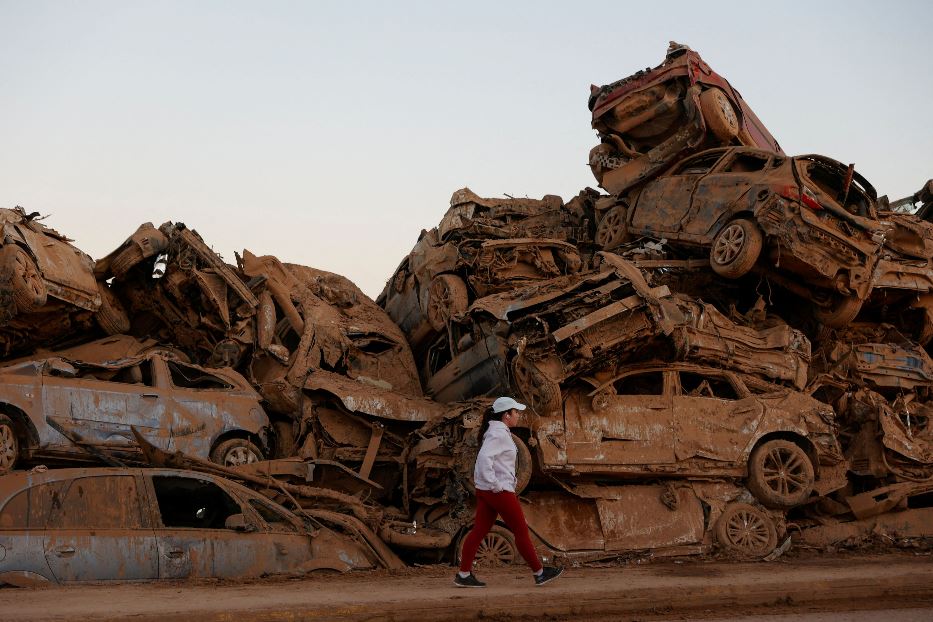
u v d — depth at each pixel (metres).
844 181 19.58
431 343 23.67
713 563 15.60
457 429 16.67
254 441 18.02
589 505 16.47
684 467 16.58
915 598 11.39
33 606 8.91
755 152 20.52
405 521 16.91
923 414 19.95
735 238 19.62
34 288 18.62
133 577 11.66
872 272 20.03
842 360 20.53
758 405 17.30
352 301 23.00
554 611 9.88
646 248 21.81
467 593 10.26
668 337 16.88
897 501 18.17
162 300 21.41
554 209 25.44
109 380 17.05
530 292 17.78
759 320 20.00
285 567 12.86
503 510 10.82
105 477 12.12
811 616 10.01
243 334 20.70
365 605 9.16
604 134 24.25
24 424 15.27
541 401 15.89
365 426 19.11
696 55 22.64
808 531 18.06
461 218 24.08
